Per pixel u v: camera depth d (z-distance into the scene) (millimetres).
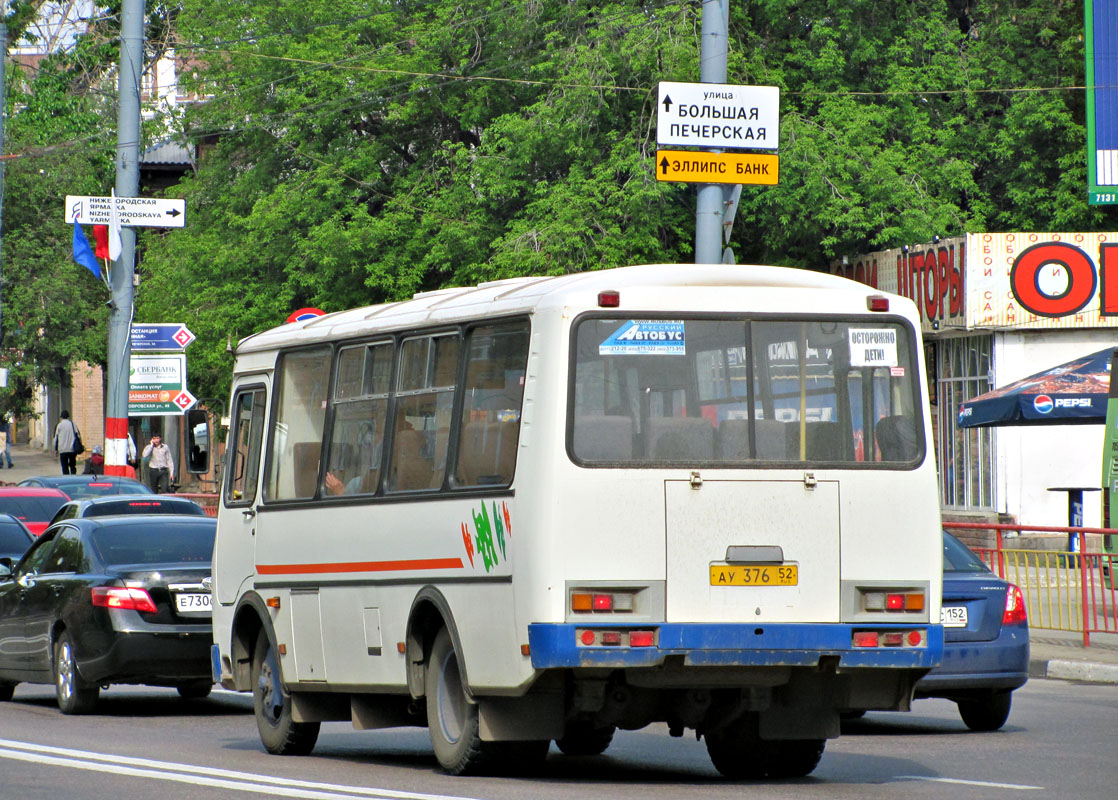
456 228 63219
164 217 51344
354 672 21984
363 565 21734
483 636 19359
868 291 19875
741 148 40969
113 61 96438
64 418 96812
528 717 19484
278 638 23594
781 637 18812
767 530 18953
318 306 67062
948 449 61188
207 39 72750
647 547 18625
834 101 64500
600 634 18406
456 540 19953
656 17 61844
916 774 20656
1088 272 57000
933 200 63625
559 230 59844
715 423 19062
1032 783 19641
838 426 19453
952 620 25000
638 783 19734
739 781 20266
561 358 18719
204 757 22875
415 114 68625
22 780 19828
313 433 23344
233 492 25359
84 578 29328
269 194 69438
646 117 62688
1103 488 42656
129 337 52219
